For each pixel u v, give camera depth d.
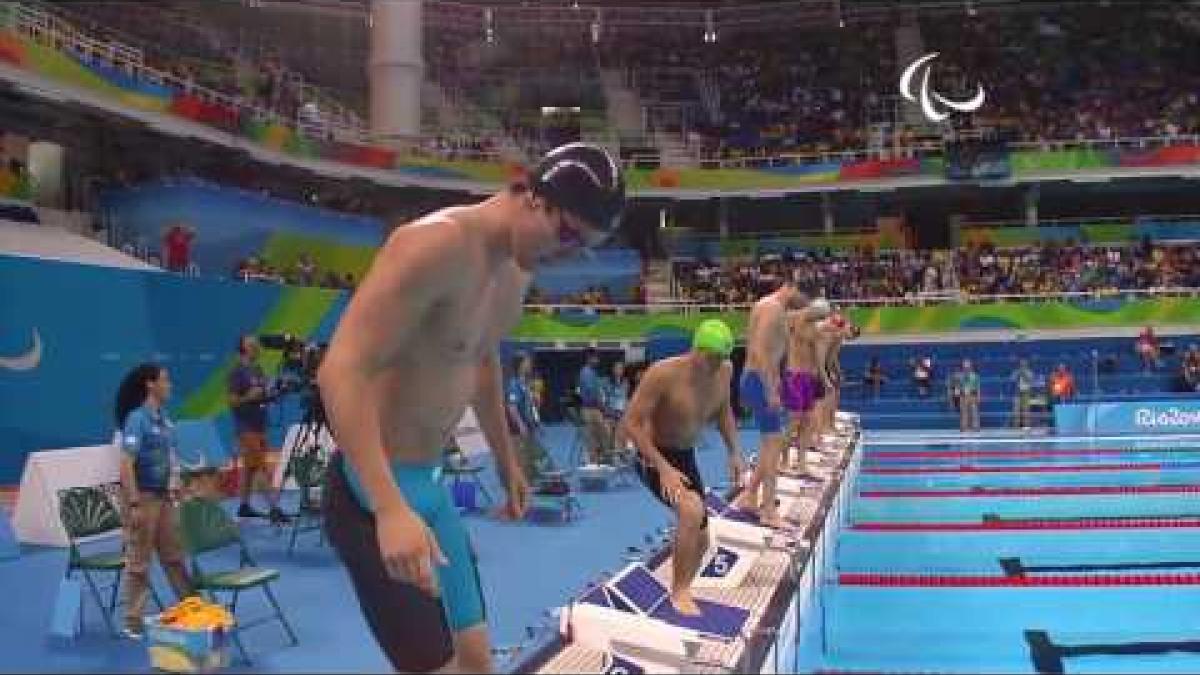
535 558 11.73
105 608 8.82
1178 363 32.91
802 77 49.41
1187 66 47.53
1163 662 7.98
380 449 3.28
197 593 8.37
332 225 33.06
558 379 37.22
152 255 27.52
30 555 12.06
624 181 3.63
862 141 42.28
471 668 4.17
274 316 24.94
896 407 33.72
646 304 37.47
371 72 36.72
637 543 12.62
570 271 39.47
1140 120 42.66
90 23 31.16
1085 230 40.22
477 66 47.06
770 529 10.23
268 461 17.12
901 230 41.72
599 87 47.62
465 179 35.94
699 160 40.22
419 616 3.79
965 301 35.00
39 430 17.59
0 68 22.33
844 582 11.09
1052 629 9.06
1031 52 49.22
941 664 8.01
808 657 8.20
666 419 8.48
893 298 35.72
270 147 30.89
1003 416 32.41
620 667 6.45
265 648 8.12
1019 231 40.56
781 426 11.44
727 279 39.62
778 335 11.63
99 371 19.14
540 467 15.27
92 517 12.95
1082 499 16.94
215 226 29.36
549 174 3.53
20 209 24.30
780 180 38.97
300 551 12.28
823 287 37.53
